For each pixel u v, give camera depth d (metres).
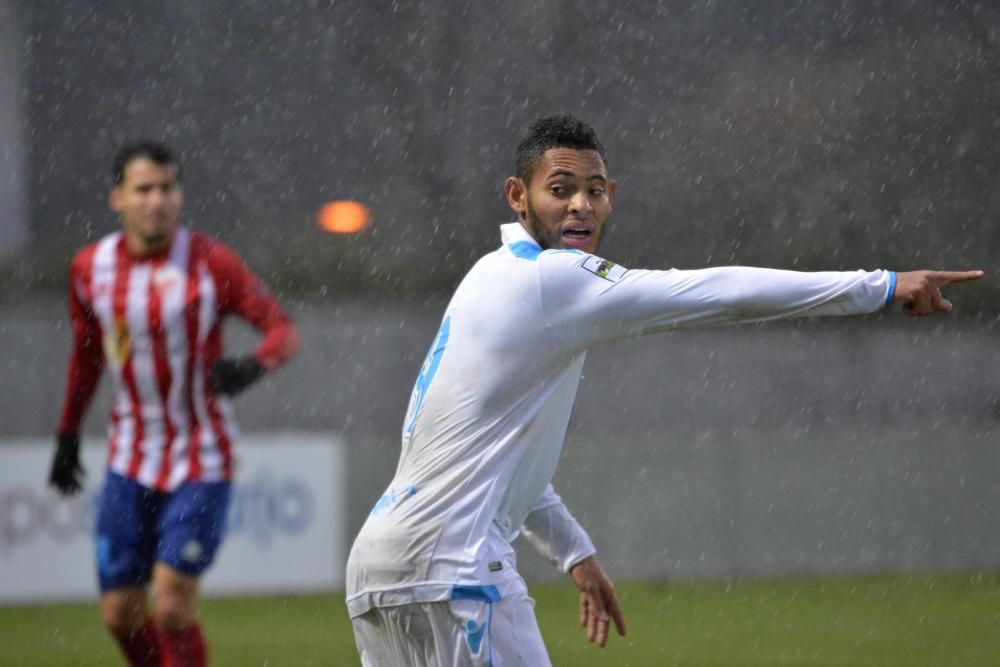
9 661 24.00
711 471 33.12
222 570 30.14
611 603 13.02
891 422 38.25
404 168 47.78
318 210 47.28
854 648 24.19
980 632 25.73
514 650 10.95
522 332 11.00
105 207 47.06
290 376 36.62
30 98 47.47
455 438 11.13
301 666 23.00
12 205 46.12
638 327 10.95
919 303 10.63
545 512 12.87
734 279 10.72
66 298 39.34
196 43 49.28
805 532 33.16
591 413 37.19
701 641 25.08
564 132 11.85
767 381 37.81
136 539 18.31
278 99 48.56
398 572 11.17
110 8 48.75
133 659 18.56
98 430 33.88
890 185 46.94
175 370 18.47
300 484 30.73
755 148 47.66
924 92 48.44
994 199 46.69
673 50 49.34
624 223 46.38
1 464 29.72
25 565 29.67
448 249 45.81
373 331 37.34
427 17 49.28
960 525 33.31
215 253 19.02
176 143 48.09
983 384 38.66
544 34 49.41
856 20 49.81
